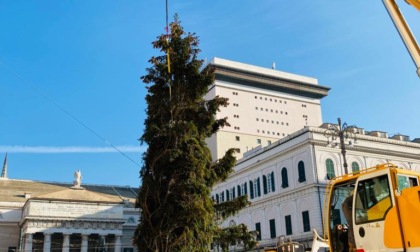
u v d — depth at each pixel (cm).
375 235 908
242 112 8456
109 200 6581
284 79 9050
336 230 1028
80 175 6975
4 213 6812
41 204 6097
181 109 2070
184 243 1764
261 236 5031
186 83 2106
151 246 1816
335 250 1016
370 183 948
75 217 6181
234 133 8169
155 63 2119
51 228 6019
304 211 4438
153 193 1880
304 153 4572
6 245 6675
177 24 2194
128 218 7269
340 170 4559
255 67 9031
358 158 4712
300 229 4441
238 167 5684
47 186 7881
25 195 7256
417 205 845
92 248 6412
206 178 1980
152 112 2066
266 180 5116
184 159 1873
